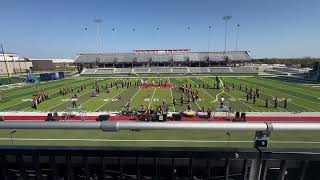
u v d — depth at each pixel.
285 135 19.06
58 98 40.06
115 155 2.88
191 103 34.50
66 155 2.92
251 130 2.61
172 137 19.67
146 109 29.11
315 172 2.74
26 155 2.96
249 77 70.88
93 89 49.59
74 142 18.91
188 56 93.94
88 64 96.12
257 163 2.77
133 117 26.64
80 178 2.99
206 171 2.86
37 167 2.97
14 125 2.67
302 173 2.75
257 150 2.72
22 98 41.00
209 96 39.75
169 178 2.90
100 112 29.84
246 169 2.81
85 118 27.17
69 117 27.66
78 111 30.19
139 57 94.44
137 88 50.09
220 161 2.83
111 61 93.12
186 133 20.47
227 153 2.76
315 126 2.57
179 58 93.19
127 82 59.06
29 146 3.00
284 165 2.73
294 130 2.58
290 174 2.81
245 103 34.09
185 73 82.75
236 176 2.87
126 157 2.88
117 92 45.25
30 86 57.22
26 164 3.01
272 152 2.69
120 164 2.90
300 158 2.70
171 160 2.85
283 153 2.69
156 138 19.50
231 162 2.82
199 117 26.48
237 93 42.31
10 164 3.01
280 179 2.80
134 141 18.95
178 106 32.78
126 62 92.44
